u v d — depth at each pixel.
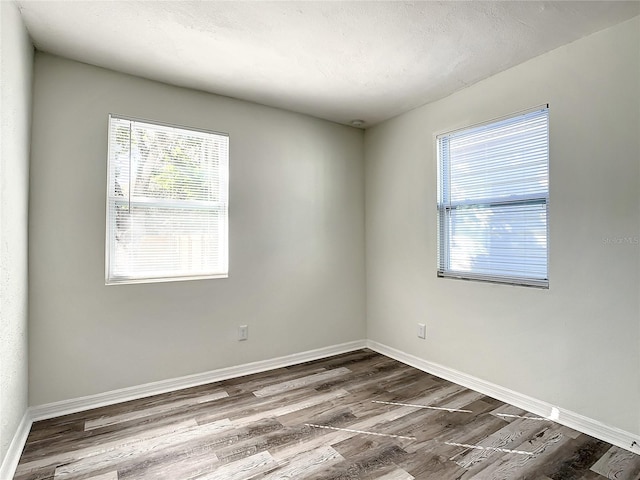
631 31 2.03
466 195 3.02
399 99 3.22
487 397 2.74
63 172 2.47
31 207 2.36
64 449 2.06
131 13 1.98
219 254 3.15
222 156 3.16
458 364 3.03
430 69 2.66
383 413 2.49
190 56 2.46
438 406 2.59
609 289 2.13
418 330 3.40
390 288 3.72
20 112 2.04
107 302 2.62
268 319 3.37
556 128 2.38
